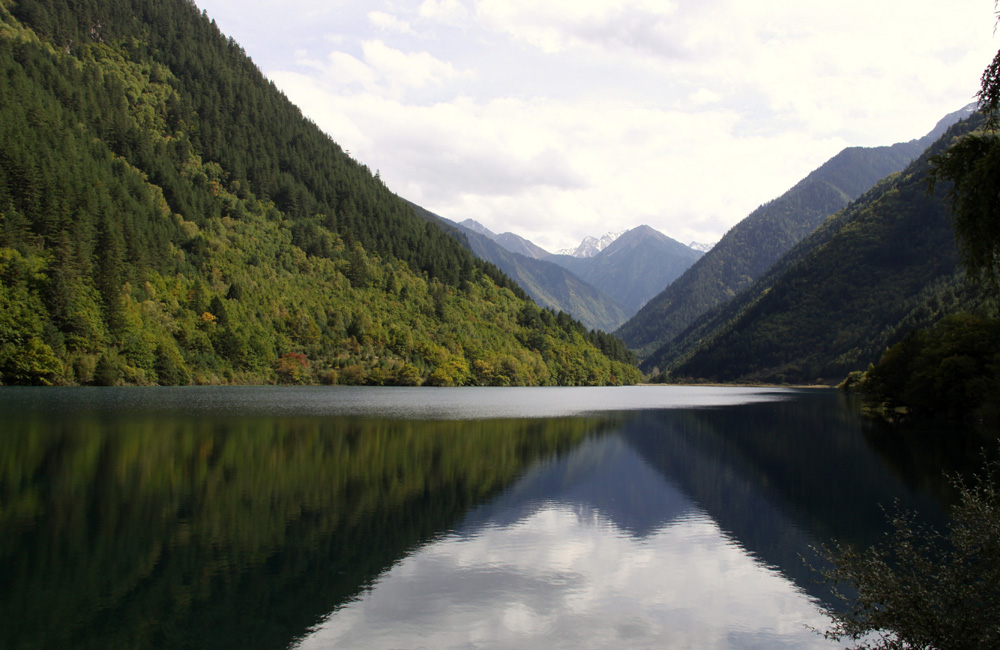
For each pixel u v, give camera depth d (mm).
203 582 24141
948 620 13398
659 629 21172
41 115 172500
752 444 66125
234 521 32031
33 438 55250
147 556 26719
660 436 72812
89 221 140375
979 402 72562
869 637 20547
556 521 33938
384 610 22094
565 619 21734
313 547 28406
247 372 156500
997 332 74250
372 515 34031
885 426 81312
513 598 23422
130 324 130125
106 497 35938
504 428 77312
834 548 29984
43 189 138625
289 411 90750
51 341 114375
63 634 19797
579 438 69375
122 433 59812
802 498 40312
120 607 21797
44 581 23812
